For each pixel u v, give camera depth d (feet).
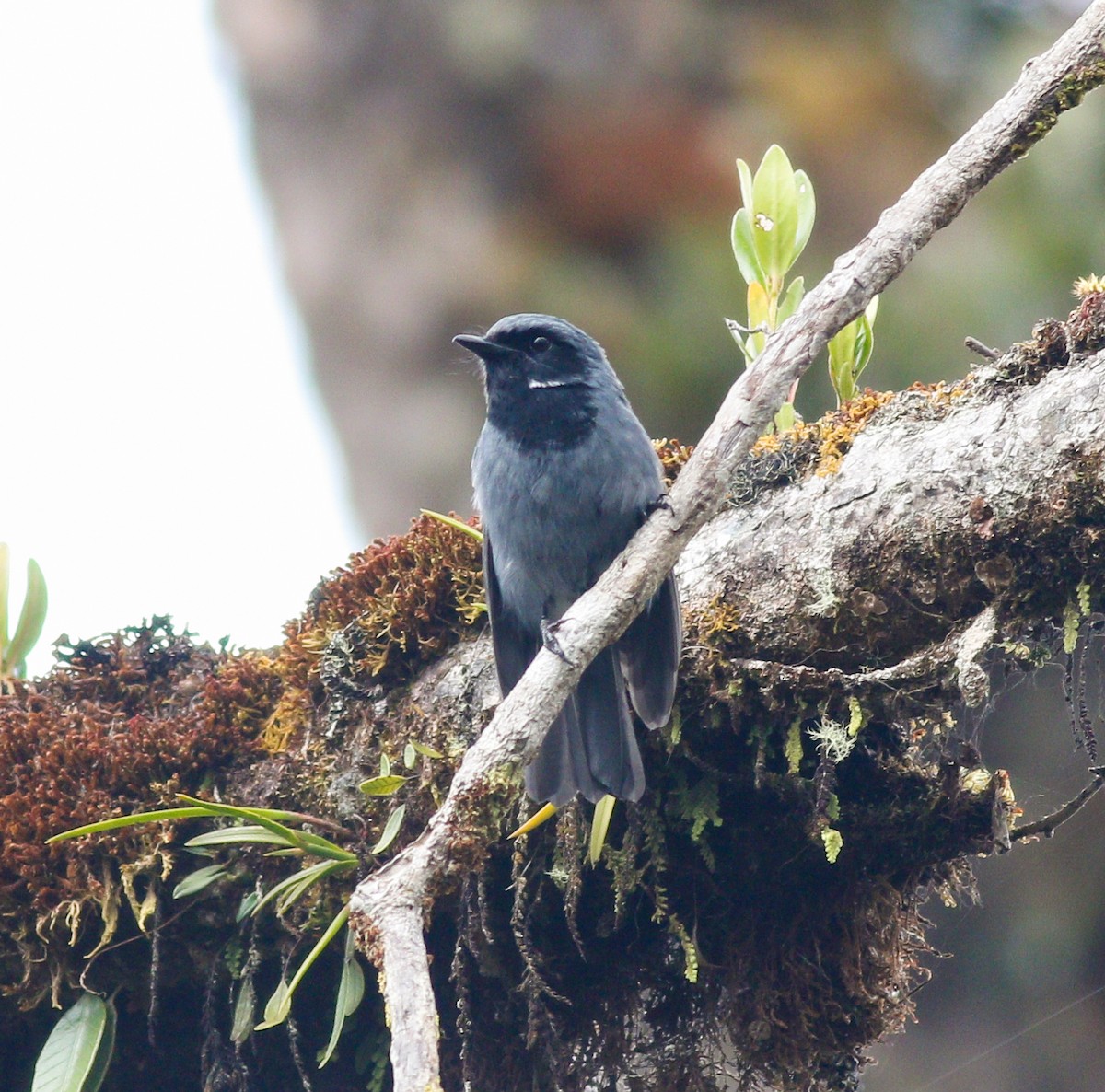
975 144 19.99
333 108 55.52
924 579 20.81
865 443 22.07
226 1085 25.46
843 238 50.26
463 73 54.34
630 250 51.80
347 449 54.19
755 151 51.29
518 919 23.61
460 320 53.36
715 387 49.19
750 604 22.43
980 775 23.35
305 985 26.05
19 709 26.84
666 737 23.43
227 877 24.77
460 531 25.81
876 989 24.40
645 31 53.11
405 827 24.35
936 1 52.31
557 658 19.48
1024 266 45.03
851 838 23.80
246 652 27.84
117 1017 26.16
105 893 24.45
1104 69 19.36
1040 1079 44.78
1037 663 20.80
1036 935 44.86
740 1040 24.67
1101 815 42.50
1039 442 19.67
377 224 54.34
